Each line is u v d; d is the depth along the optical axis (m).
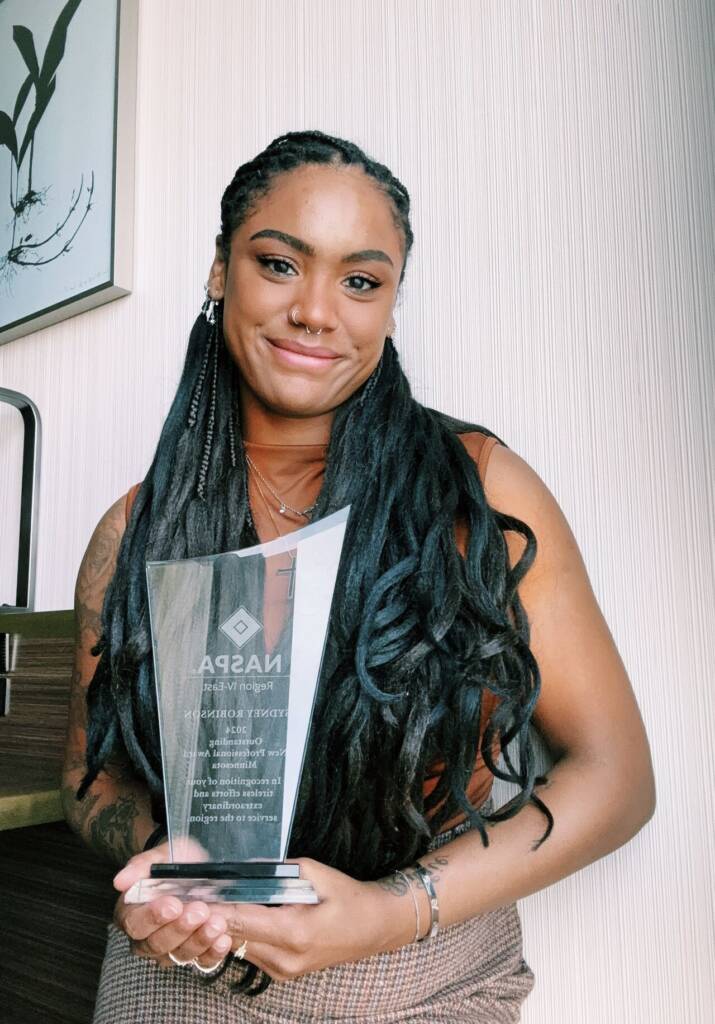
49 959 1.07
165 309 1.23
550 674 0.65
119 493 1.25
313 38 1.12
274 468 0.73
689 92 0.81
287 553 0.56
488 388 0.92
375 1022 0.59
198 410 0.76
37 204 1.40
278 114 1.14
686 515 0.78
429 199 0.99
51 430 1.37
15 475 1.43
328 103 1.09
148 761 0.67
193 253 1.21
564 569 0.67
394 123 1.03
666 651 0.78
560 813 0.60
